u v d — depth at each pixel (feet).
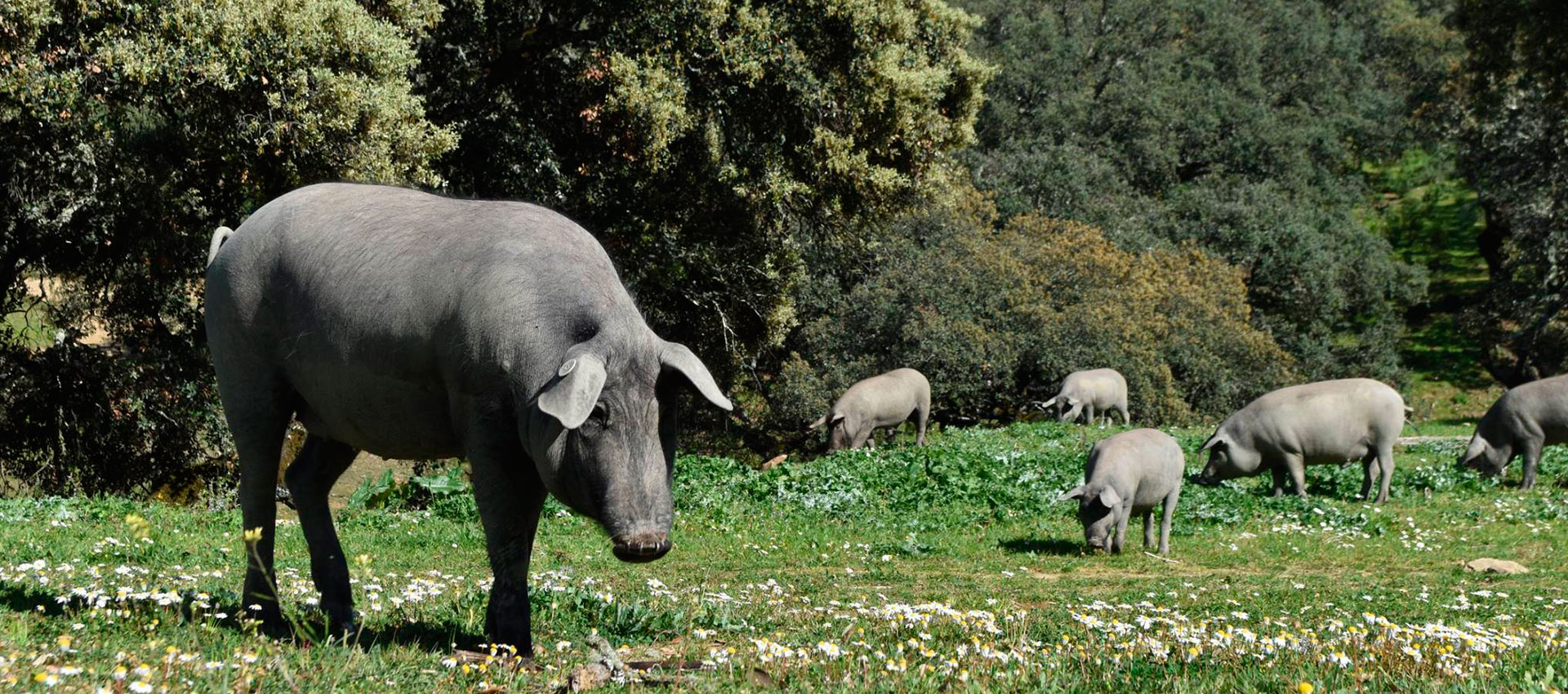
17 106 56.95
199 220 71.92
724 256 91.35
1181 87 216.95
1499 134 165.48
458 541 48.39
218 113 60.03
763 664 20.48
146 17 57.52
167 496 80.07
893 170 80.12
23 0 53.98
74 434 77.51
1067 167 175.42
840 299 132.87
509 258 20.74
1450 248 230.89
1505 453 74.79
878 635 25.07
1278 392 67.92
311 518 24.07
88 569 31.65
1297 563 49.55
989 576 44.62
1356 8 279.90
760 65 75.20
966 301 127.95
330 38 60.80
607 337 19.43
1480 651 24.22
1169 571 46.96
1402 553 51.90
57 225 68.49
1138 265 141.59
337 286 21.79
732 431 134.31
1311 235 181.47
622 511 18.76
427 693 17.79
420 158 64.69
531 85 82.28
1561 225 161.38
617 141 77.30
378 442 22.35
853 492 63.62
